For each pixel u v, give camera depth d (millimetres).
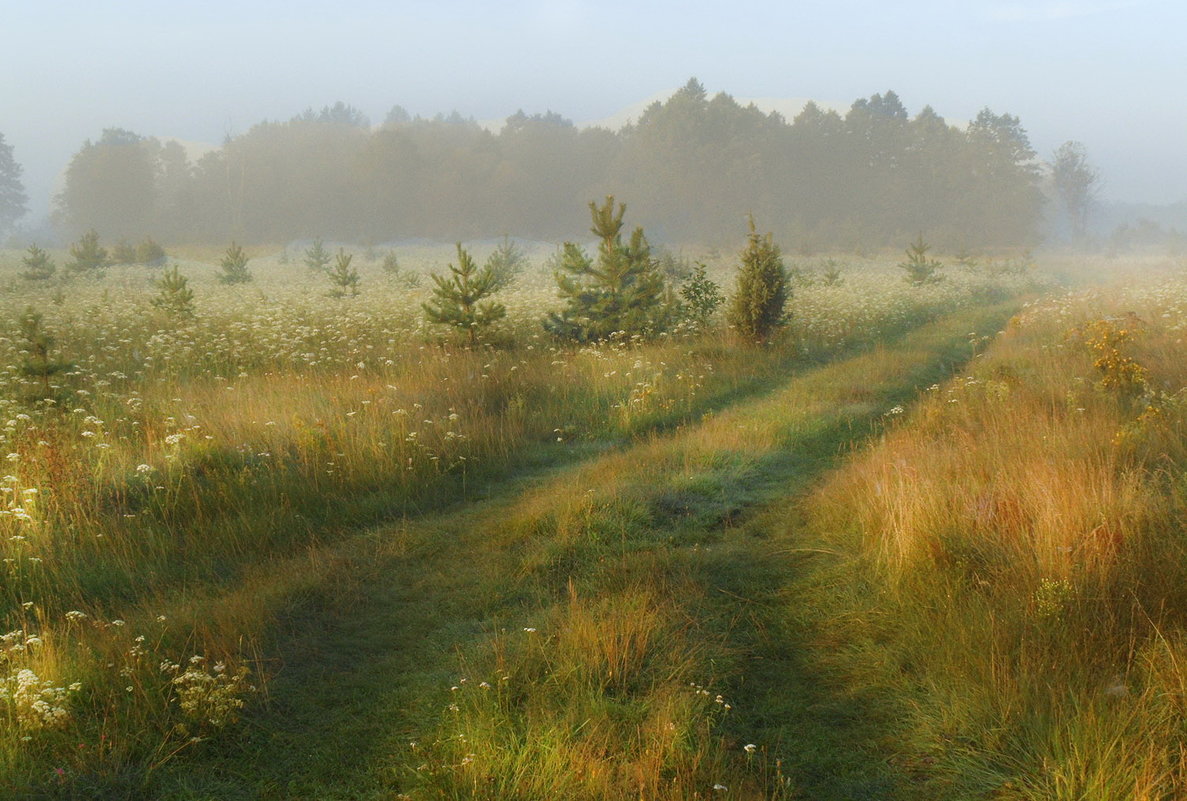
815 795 3443
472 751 3662
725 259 65062
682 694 4109
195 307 19844
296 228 106875
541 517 6980
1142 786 3115
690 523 7043
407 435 9102
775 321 16438
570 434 10547
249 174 110438
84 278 34812
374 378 12023
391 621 5316
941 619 4590
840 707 4133
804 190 106188
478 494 8266
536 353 14820
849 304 22594
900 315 21562
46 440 7723
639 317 15930
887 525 5766
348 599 5637
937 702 3949
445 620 5301
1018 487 5891
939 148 104312
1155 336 13156
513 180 106750
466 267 14672
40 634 4820
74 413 9148
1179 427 7250
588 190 109438
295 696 4367
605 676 4320
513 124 131875
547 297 22688
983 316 21953
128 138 127188
